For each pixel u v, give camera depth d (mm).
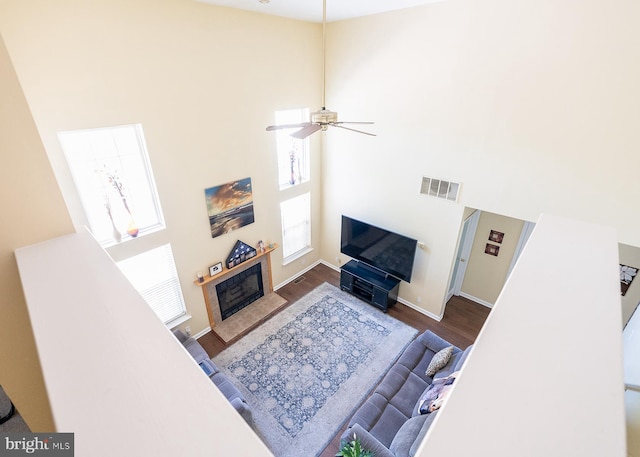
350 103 5223
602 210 3510
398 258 5387
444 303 5352
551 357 754
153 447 554
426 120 4492
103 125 3230
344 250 6262
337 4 3902
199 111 3973
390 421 3338
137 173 3770
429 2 3869
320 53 5191
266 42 4402
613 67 3072
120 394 658
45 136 2930
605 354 770
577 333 837
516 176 3965
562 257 1211
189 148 4023
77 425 599
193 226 4418
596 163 3410
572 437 572
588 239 1344
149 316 903
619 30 2961
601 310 929
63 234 1545
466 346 4961
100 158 3445
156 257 4227
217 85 4051
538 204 3912
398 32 4320
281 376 4426
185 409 619
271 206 5453
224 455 536
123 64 3203
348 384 4320
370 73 4812
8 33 2557
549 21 3271
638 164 3189
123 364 735
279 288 6266
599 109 3246
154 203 4020
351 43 4836
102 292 1037
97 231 3621
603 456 544
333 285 6383
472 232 5500
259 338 5047
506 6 3461
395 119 4805
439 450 534
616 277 1097
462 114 4145
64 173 3164
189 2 3502
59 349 791
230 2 3654
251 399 4113
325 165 6062
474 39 3768
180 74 3660
